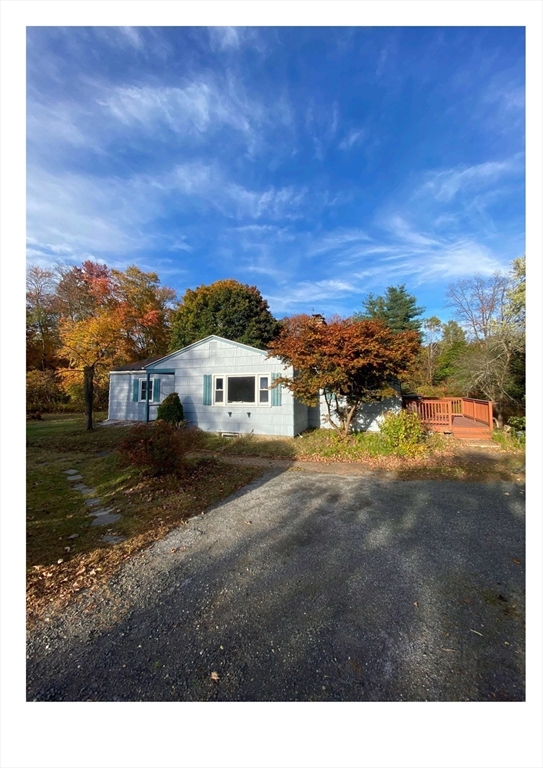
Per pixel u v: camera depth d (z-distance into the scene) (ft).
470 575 9.08
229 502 15.52
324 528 12.39
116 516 14.02
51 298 71.10
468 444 29.04
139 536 11.94
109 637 6.84
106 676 5.87
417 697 5.48
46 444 32.35
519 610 7.54
